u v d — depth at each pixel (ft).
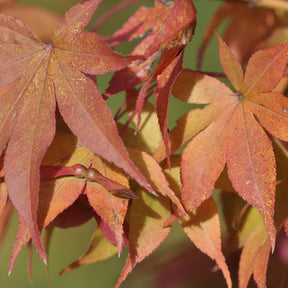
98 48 1.21
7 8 1.53
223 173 1.28
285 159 1.30
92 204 1.21
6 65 1.23
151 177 1.23
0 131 1.22
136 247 1.25
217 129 1.24
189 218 1.27
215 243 1.26
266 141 1.23
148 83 1.22
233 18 1.64
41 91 1.22
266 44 1.63
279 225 1.27
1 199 1.23
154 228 1.25
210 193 1.23
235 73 1.25
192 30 1.23
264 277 1.27
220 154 1.24
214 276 1.67
